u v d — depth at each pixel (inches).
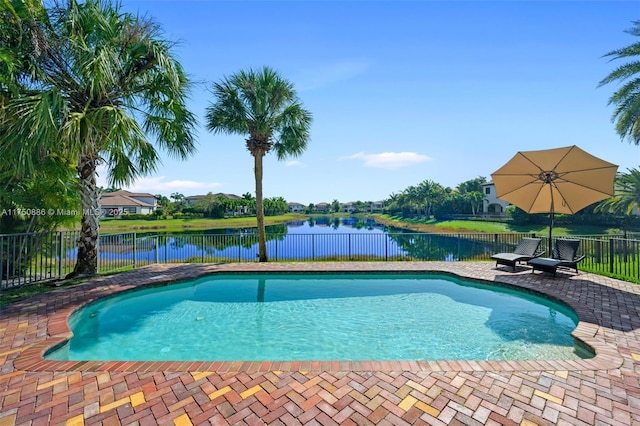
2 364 128.2
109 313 230.1
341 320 216.7
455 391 108.5
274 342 181.5
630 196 706.2
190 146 342.3
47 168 276.4
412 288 296.5
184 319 219.3
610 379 115.8
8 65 222.1
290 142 435.2
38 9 239.0
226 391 108.5
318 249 703.1
